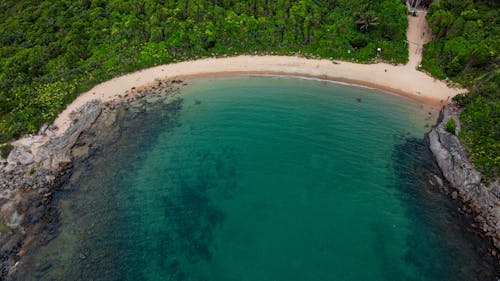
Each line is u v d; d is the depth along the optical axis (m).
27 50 61.03
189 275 28.02
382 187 36.25
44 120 47.88
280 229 31.69
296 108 50.75
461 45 56.34
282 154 41.09
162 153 42.31
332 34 65.06
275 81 58.78
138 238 31.52
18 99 50.97
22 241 31.31
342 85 57.12
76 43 63.81
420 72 58.00
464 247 29.83
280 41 66.69
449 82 55.03
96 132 46.25
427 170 38.53
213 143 43.59
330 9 71.81
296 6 69.69
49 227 32.69
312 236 31.00
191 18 69.19
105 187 37.31
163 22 68.31
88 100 53.56
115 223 33.06
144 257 29.73
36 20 69.38
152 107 52.12
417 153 41.22
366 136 44.38
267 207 34.03
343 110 50.31
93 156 41.94
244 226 32.09
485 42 54.94
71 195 36.38
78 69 58.88
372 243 30.31
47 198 35.84
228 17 69.00
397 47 61.91
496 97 44.81
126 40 65.25
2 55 59.97
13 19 69.06
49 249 30.58
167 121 48.62
